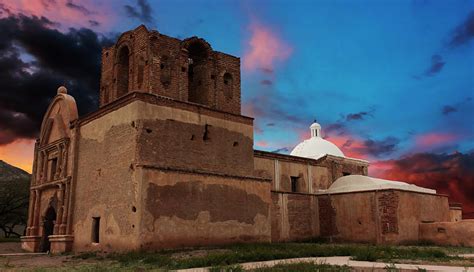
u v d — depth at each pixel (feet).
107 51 72.69
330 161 102.73
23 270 39.27
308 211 87.35
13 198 156.04
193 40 68.64
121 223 56.08
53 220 77.00
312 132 125.80
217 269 34.24
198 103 70.13
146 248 52.90
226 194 63.62
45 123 82.23
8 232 166.50
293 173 94.73
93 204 63.16
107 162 61.62
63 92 80.64
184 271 34.42
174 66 64.44
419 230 76.84
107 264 43.93
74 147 70.28
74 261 50.52
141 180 54.24
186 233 57.36
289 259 43.37
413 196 78.33
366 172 110.52
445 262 39.88
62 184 71.51
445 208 86.89
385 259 43.01
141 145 56.44
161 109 59.67
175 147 59.93
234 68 72.84
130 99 58.80
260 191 68.39
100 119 65.41
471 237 68.64
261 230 67.00
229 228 62.75
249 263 39.96
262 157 89.92
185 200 58.34
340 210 83.35
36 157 85.05
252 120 71.26
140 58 62.64
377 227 75.92
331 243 79.61
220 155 65.26
